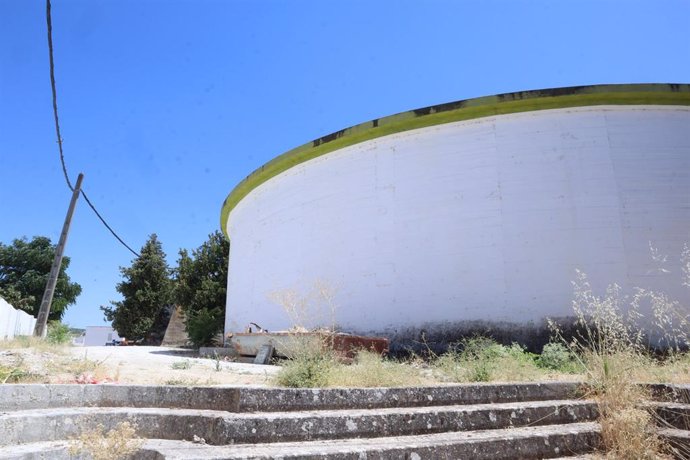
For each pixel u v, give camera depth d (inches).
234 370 285.3
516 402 187.8
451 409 166.7
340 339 360.2
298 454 122.2
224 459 116.0
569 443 155.6
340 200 504.4
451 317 417.1
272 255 571.8
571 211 408.8
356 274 474.0
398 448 132.6
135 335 1228.5
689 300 386.3
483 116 444.1
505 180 426.9
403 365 256.5
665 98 422.6
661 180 410.9
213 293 831.7
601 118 425.4
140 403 167.8
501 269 410.3
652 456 145.3
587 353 198.2
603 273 393.1
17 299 1266.0
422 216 448.5
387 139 484.4
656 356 361.7
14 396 150.7
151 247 1300.4
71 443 131.6
